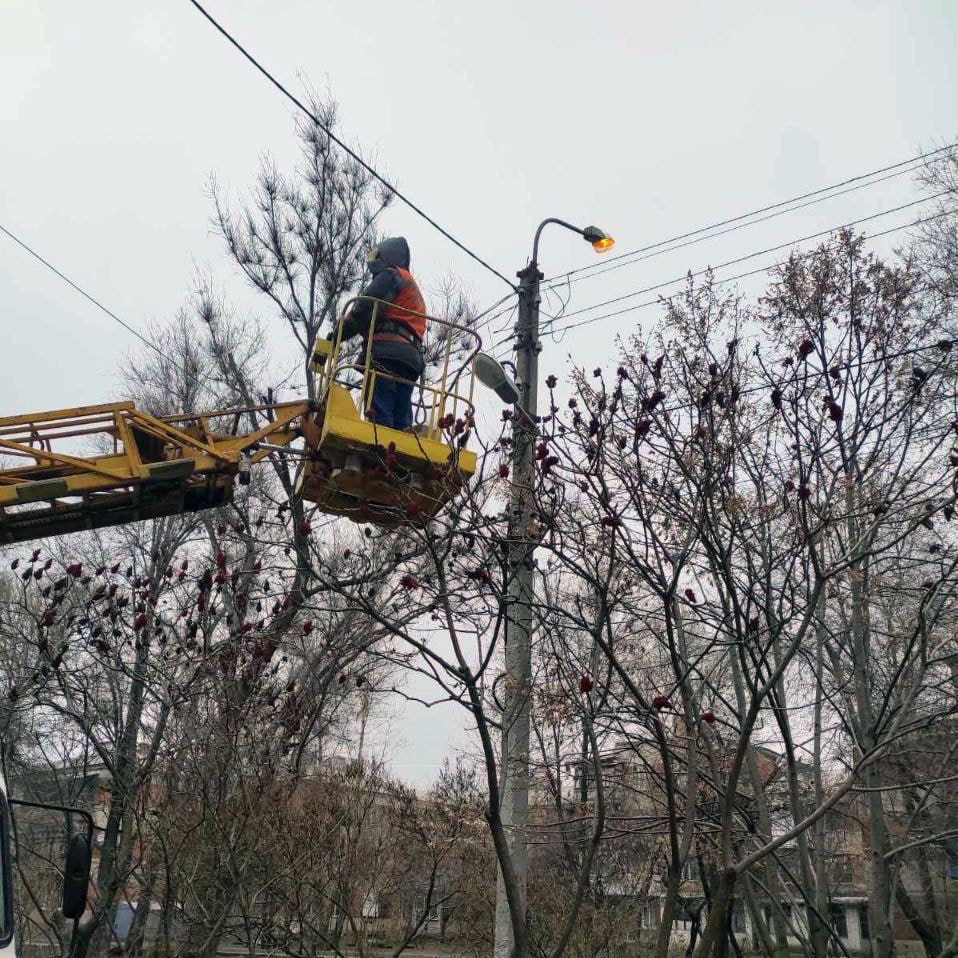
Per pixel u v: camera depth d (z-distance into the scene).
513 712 9.79
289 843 11.51
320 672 13.48
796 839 11.55
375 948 15.27
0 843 7.30
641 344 10.82
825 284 9.23
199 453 10.84
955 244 15.25
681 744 10.62
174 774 11.73
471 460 10.12
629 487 7.74
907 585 12.34
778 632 7.92
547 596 8.93
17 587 16.56
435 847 14.39
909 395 9.10
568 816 15.45
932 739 11.96
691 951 14.04
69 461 10.39
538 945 13.70
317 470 10.32
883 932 10.57
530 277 12.24
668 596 7.55
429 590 7.96
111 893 11.61
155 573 15.21
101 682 14.93
